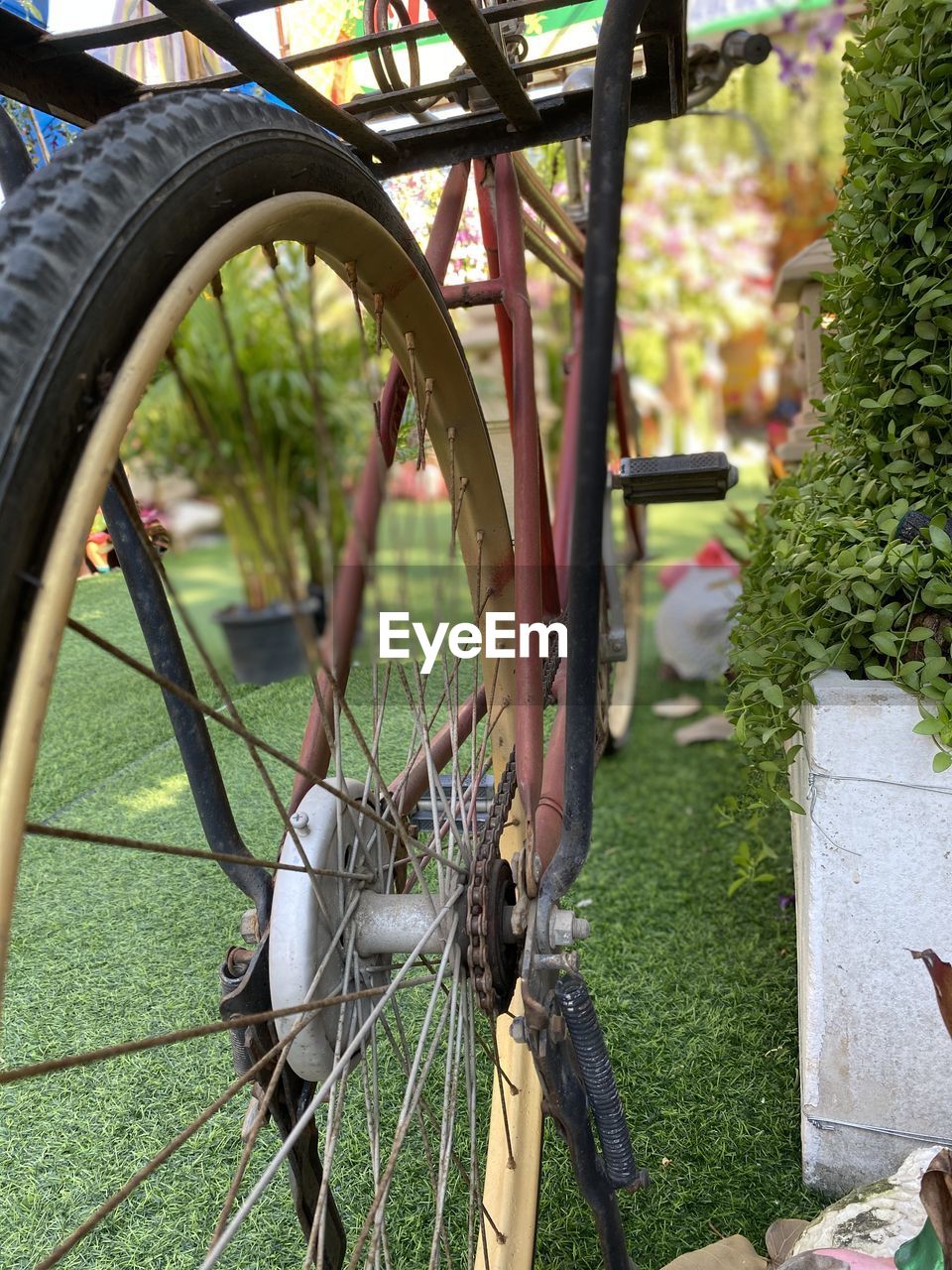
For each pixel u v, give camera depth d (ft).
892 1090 3.35
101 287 1.38
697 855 6.28
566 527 5.18
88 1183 3.91
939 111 2.97
